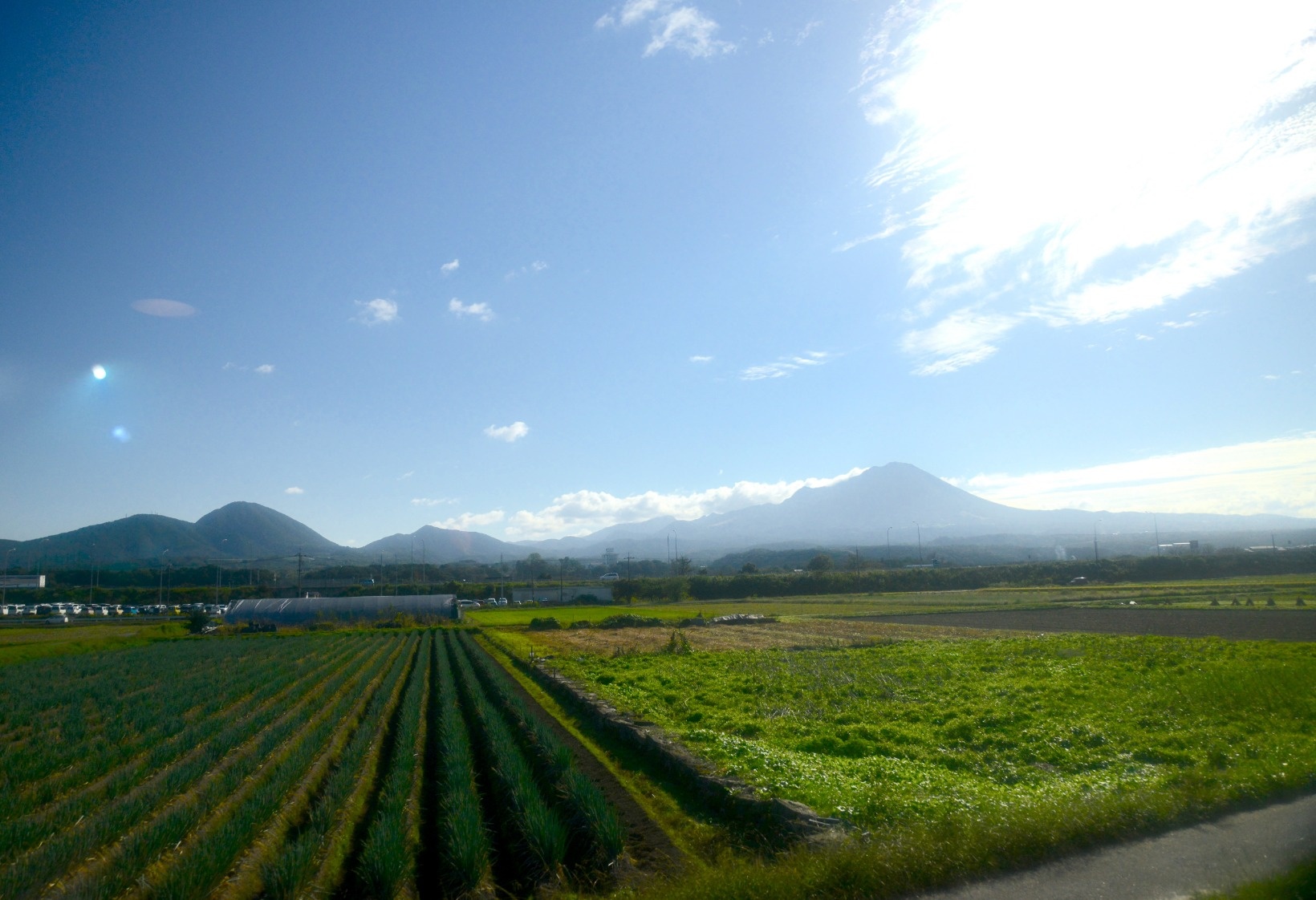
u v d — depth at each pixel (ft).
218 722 74.13
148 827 40.09
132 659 153.28
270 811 43.86
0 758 61.11
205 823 44.73
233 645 194.59
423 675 118.01
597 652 148.15
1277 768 39.88
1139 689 75.00
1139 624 173.78
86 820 44.06
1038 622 188.44
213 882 34.40
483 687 102.83
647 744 56.90
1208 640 124.77
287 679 112.88
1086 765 49.47
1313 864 27.53
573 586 521.65
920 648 130.52
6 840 39.55
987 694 77.41
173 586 510.17
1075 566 405.39
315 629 262.67
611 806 42.57
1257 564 386.52
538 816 39.17
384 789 48.80
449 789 47.83
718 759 50.19
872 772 47.55
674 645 142.20
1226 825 32.50
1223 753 48.60
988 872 28.14
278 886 33.47
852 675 94.07
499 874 38.17
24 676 126.82
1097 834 31.32
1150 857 29.17
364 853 37.35
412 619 270.67
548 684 101.81
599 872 34.63
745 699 80.02
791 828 35.55
